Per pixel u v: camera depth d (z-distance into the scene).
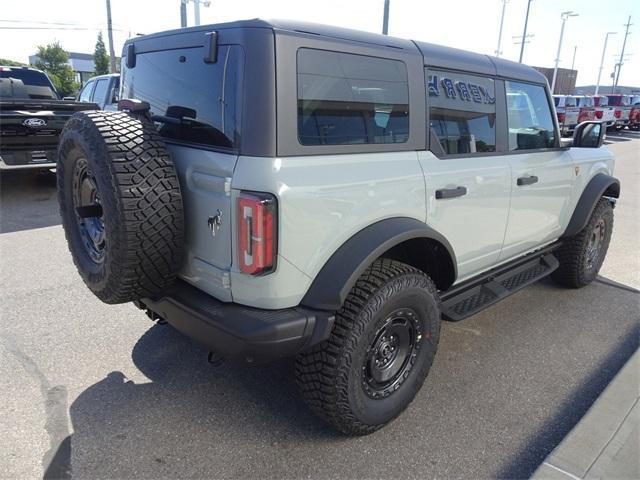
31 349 3.53
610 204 4.98
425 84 2.89
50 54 54.41
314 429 2.80
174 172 2.40
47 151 8.20
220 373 3.31
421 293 2.74
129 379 3.22
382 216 2.60
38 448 2.60
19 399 2.99
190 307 2.44
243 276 2.28
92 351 3.53
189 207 2.48
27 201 8.07
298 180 2.23
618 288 5.09
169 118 2.72
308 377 2.51
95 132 2.36
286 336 2.27
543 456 2.65
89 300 4.33
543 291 4.95
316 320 2.37
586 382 3.35
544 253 4.41
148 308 3.02
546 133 4.05
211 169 2.33
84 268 2.77
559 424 2.91
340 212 2.39
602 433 2.69
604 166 4.86
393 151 2.71
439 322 2.96
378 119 2.63
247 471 2.49
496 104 3.46
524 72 3.74
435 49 3.02
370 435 2.78
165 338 3.73
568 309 4.52
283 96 2.21
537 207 3.93
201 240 2.45
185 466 2.51
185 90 2.58
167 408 2.95
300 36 2.28
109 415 2.87
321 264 2.39
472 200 3.20
